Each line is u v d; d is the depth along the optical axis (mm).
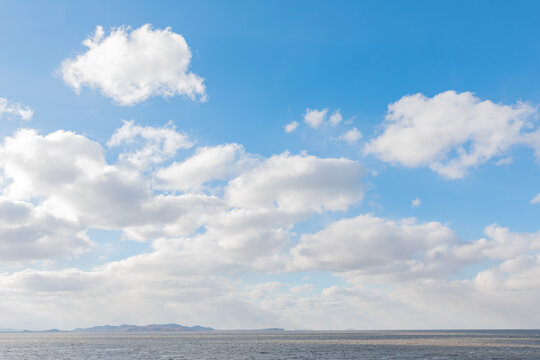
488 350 135125
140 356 124125
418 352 128625
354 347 157250
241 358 114188
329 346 165500
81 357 122500
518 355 115438
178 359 113000
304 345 176625
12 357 124062
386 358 109375
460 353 123375
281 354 126688
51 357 123312
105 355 129000
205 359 112000
